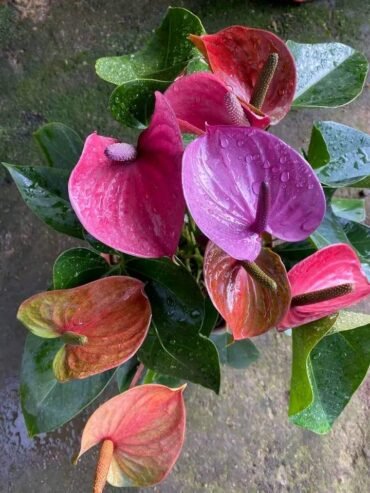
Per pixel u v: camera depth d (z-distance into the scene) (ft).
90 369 1.28
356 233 1.64
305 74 1.63
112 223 1.16
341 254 1.32
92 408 2.10
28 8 2.56
